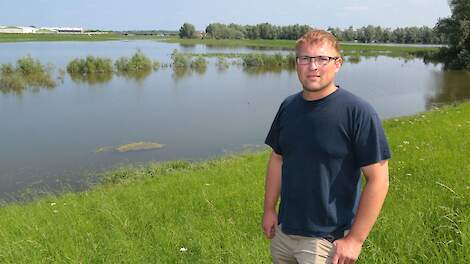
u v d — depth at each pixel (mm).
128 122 23391
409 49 100438
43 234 6152
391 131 13688
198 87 39062
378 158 2656
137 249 5367
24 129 21656
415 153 9109
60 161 15945
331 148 2744
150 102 30547
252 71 54906
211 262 4816
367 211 2705
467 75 49844
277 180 3291
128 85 40219
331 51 2736
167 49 102375
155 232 5949
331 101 2756
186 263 4883
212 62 66625
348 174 2789
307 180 2842
